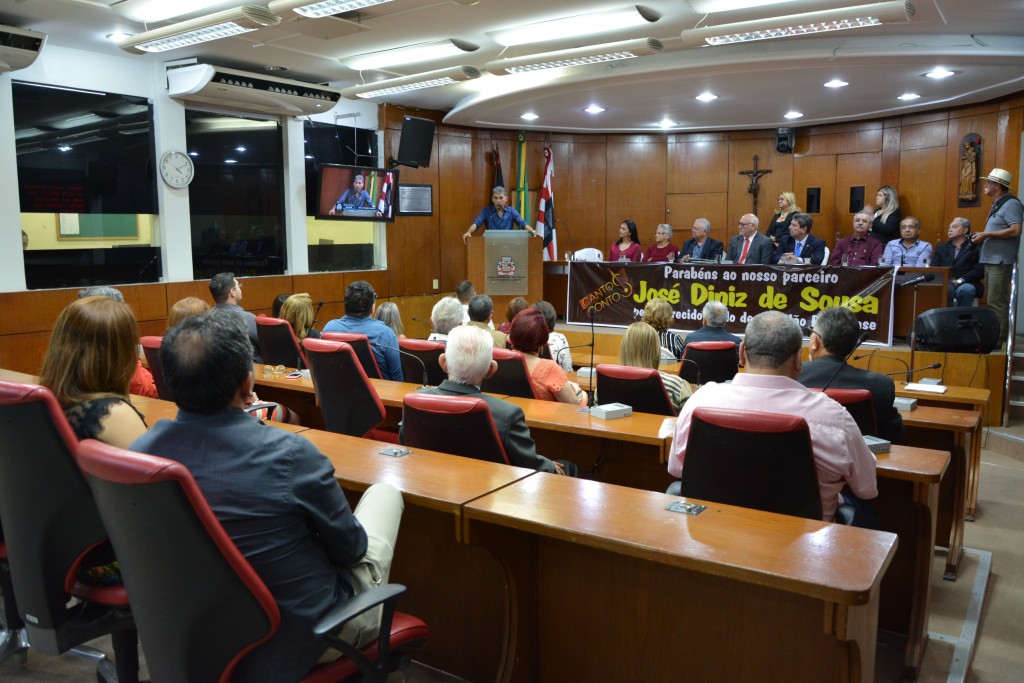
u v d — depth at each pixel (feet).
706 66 21.98
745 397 7.01
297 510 4.58
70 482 5.28
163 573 4.27
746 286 23.76
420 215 31.65
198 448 4.57
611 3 17.58
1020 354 21.31
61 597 5.58
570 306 26.86
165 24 19.33
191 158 24.39
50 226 21.15
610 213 35.70
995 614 9.83
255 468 4.53
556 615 6.91
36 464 5.24
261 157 26.50
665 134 35.04
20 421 5.15
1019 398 20.75
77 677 7.74
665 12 18.43
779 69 22.22
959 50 20.25
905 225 24.26
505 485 6.49
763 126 32.99
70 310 6.10
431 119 31.63
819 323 9.47
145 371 11.46
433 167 32.04
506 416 7.82
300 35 20.34
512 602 6.68
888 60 21.03
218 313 4.84
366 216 28.17
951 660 8.47
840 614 4.63
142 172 23.21
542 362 11.44
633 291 25.66
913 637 8.11
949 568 10.80
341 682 4.99
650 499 6.13
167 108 23.32
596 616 6.67
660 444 8.46
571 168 35.40
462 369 8.11
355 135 29.60
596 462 10.75
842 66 21.83
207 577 4.18
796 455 6.18
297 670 4.59
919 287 22.35
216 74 22.27
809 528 5.48
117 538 4.38
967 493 13.55
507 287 28.17
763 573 4.71
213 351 4.60
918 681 8.05
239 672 4.54
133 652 6.24
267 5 17.49
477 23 19.24
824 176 32.50
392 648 5.13
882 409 9.12
